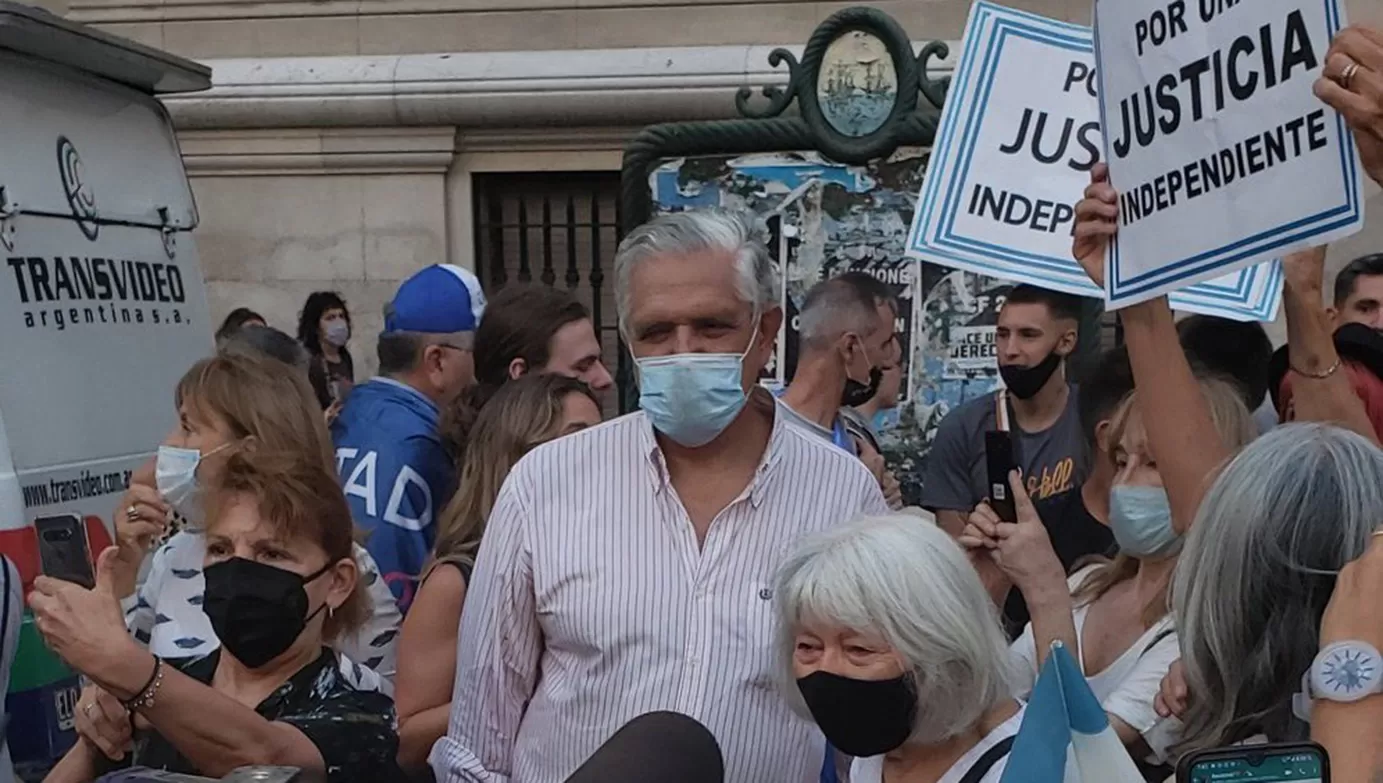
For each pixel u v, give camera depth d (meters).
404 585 4.05
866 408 5.00
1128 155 2.52
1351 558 1.72
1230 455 2.46
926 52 4.85
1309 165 2.09
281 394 3.05
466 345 4.57
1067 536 4.21
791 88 4.96
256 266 8.93
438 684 3.17
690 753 1.20
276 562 2.53
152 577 3.29
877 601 1.95
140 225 4.78
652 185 5.08
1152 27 2.43
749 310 2.56
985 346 4.93
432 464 4.18
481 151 8.78
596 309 8.94
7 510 3.81
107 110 4.71
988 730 2.05
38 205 4.20
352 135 8.79
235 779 1.76
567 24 8.63
